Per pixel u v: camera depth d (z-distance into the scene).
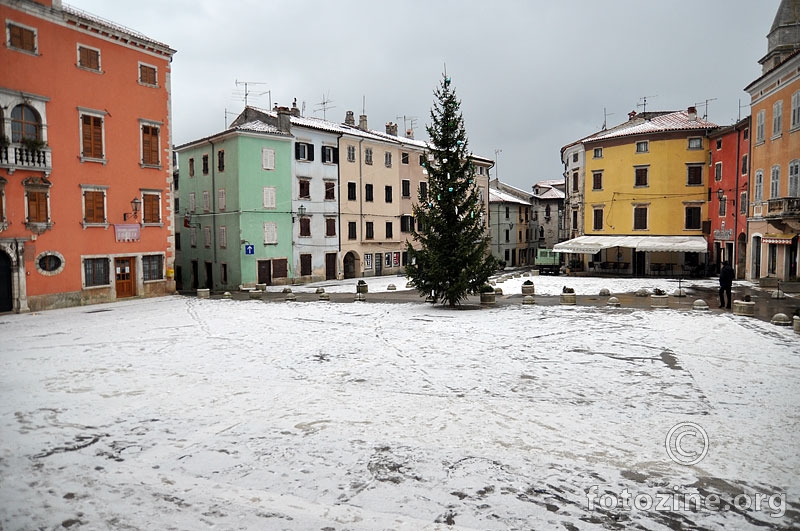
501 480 7.29
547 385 12.04
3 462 8.03
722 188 42.31
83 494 6.98
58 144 28.52
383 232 54.72
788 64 29.58
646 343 16.31
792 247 30.42
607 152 49.78
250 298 34.00
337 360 14.97
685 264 46.19
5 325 22.88
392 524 6.17
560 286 36.62
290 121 45.09
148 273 34.22
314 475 7.50
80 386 12.45
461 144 25.61
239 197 42.25
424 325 20.66
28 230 27.25
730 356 14.41
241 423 9.71
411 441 8.73
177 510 6.54
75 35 29.17
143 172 33.41
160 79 34.31
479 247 26.06
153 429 9.44
